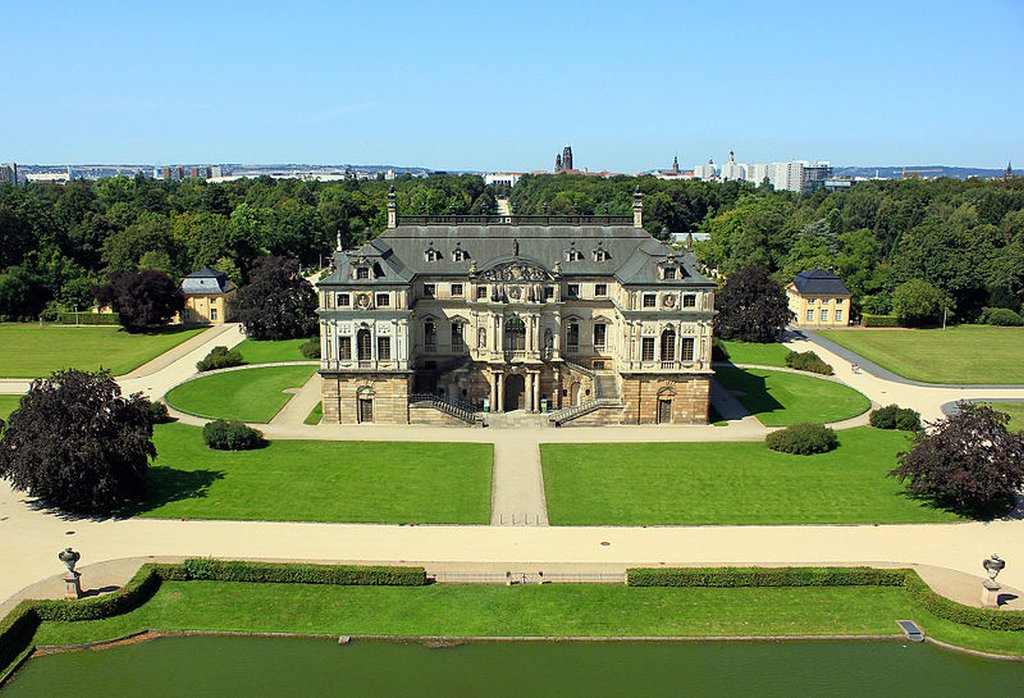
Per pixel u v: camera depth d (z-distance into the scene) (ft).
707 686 193.98
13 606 217.77
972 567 244.22
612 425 392.27
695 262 401.08
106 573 236.43
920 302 655.35
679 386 391.45
